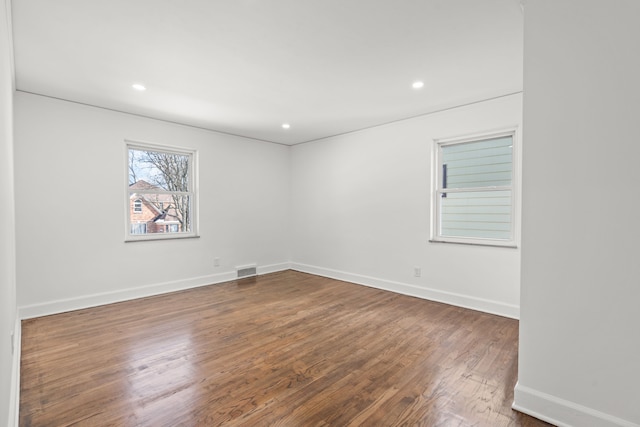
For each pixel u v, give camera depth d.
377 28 2.12
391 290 4.41
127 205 4.03
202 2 1.84
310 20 2.02
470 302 3.67
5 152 1.68
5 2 1.68
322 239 5.37
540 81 1.73
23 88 3.18
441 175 4.04
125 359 2.44
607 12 1.54
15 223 3.11
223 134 4.96
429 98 3.46
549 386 1.73
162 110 3.87
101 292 3.78
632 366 1.51
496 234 3.60
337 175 5.11
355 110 3.86
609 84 1.55
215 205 4.87
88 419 1.75
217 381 2.14
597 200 1.58
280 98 3.45
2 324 1.34
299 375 2.22
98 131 3.75
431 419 1.77
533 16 1.74
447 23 2.06
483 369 2.30
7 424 1.43
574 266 1.65
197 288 4.56
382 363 2.39
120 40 2.26
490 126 3.48
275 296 4.17
